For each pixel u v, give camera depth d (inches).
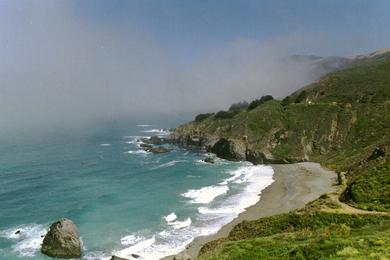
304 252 1075.3
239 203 2733.8
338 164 3715.6
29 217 2539.4
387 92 4815.5
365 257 915.4
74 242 1923.0
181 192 3122.5
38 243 2075.5
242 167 4163.4
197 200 2854.3
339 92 5438.0
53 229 1962.4
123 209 2682.1
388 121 4207.7
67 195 3102.9
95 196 3046.3
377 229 1310.3
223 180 3531.0
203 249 1780.3
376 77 5526.6
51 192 3198.8
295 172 3678.6
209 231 2199.8
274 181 3380.9
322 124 4665.4
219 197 2925.7
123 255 1895.9
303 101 5654.5
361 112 4633.4
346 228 1395.2
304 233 1393.9
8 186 3408.0
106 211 2642.7
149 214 2551.7
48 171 4065.0
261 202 2721.5
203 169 4084.6
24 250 1980.8
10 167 4269.2
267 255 1163.3
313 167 3831.2
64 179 3695.9
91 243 2075.5
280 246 1232.2
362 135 4234.7
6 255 1915.6
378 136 4013.3
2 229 2298.2
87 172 4005.9
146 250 1955.0
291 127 4785.9
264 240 1368.1
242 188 3186.5
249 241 1379.2
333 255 993.5
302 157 4276.6
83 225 2362.2
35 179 3693.4
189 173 3890.3
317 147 4446.4
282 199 2743.6
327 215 1705.2
